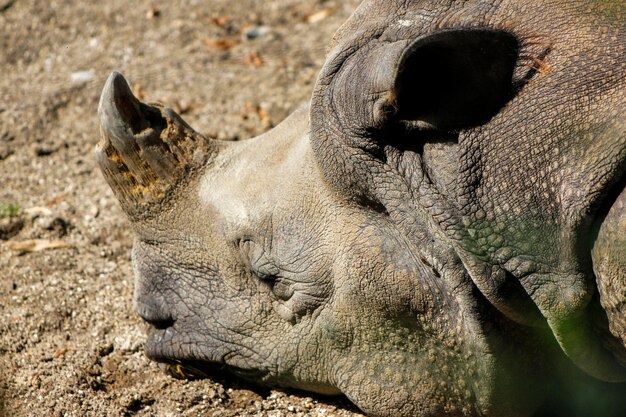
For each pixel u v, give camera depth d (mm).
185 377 14023
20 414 13758
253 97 22672
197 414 13438
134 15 26969
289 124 13211
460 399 11648
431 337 11508
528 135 10492
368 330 11867
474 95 10641
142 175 13344
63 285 16969
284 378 13055
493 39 10438
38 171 20844
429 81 10617
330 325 12141
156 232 13461
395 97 10484
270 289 12703
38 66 25094
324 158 11438
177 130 13422
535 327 11242
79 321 16016
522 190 10484
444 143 10852
